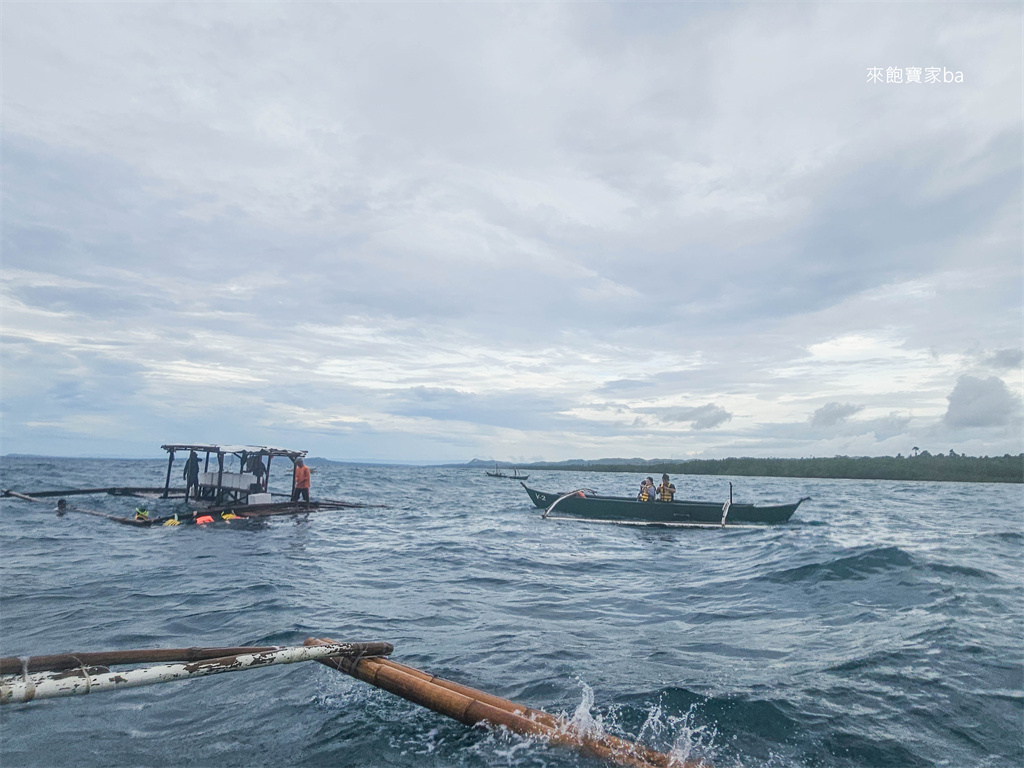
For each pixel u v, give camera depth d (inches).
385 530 748.6
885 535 708.7
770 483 3548.2
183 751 171.0
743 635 295.0
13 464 3585.1
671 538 719.1
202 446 983.0
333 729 184.4
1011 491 2338.8
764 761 167.0
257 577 424.5
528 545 638.5
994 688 220.7
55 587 386.9
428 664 243.3
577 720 187.6
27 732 183.0
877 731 185.6
